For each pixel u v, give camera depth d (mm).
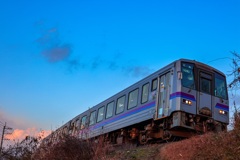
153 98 13297
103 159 8477
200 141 7746
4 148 11062
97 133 18531
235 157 6109
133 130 14828
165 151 8508
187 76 12305
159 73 13383
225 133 7133
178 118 11516
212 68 13234
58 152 8984
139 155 8758
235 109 6777
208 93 12609
